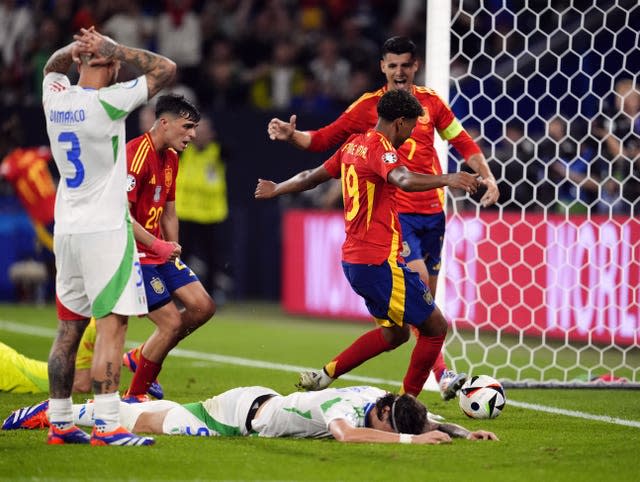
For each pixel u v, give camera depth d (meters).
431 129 24.83
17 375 25.78
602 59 34.88
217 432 20.34
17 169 46.91
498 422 22.84
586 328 37.16
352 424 19.48
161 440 19.72
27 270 53.41
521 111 46.94
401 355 36.00
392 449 18.98
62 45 59.88
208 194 51.03
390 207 21.95
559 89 46.28
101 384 19.02
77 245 18.75
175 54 59.41
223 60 59.84
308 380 23.31
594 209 40.06
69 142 18.69
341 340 40.38
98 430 19.12
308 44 61.00
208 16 60.75
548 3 33.66
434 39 28.12
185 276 23.75
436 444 19.42
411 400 19.62
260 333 42.78
